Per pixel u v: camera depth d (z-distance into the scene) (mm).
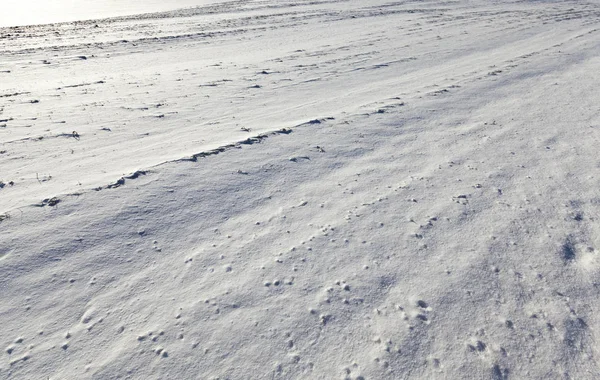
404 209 3859
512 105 6938
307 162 4859
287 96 8078
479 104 7031
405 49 13258
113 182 4164
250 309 2672
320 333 2494
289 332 2498
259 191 4180
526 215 3746
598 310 2684
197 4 37031
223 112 7059
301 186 4309
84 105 7656
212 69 11219
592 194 4070
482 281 2934
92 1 47375
